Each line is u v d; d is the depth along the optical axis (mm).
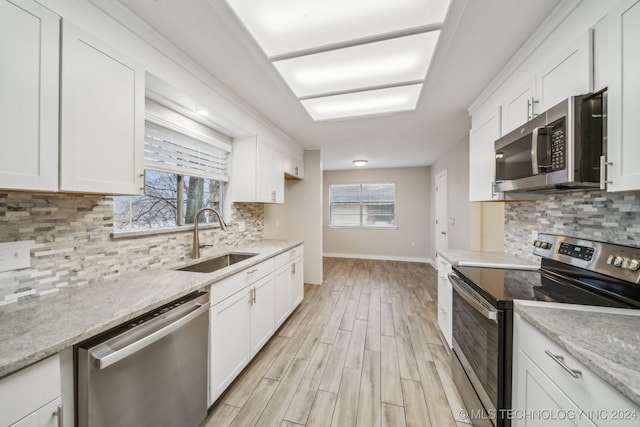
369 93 2146
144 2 1168
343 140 3625
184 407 1258
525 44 1467
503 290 1267
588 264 1292
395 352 2129
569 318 938
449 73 1806
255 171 2531
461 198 3736
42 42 895
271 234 3811
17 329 825
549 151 1190
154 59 1386
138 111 1263
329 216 6371
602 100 1024
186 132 1987
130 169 1225
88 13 1073
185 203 2100
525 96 1513
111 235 1421
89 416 845
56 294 1161
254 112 2441
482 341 1292
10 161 819
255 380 1776
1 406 649
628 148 872
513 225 2119
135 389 1004
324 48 1534
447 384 1741
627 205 1177
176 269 1751
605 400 646
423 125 2947
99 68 1083
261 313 2055
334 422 1424
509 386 1109
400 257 5914
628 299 1092
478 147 2146
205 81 1766
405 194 5895
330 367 1926
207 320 1417
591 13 1071
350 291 3705
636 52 848
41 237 1118
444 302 2152
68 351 844
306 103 2357
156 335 1037
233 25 1325
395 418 1452
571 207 1522
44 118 902
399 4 1213
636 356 685
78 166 1008
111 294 1171
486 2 1189
